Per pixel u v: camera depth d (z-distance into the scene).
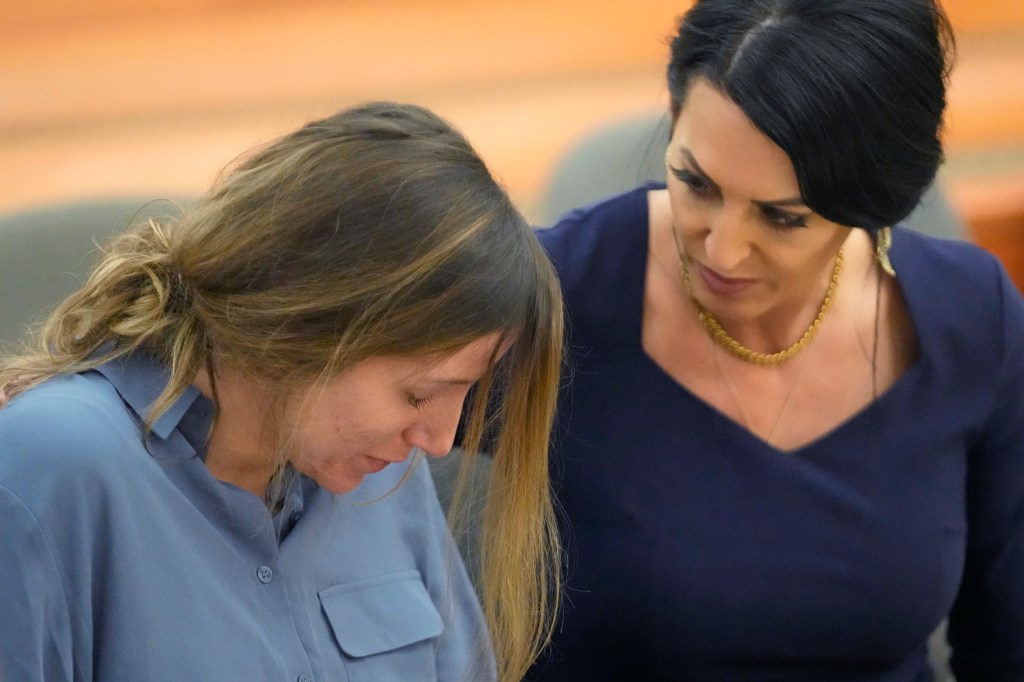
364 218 3.56
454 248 3.58
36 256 5.62
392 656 4.57
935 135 4.43
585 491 5.41
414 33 11.42
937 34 4.34
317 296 3.56
